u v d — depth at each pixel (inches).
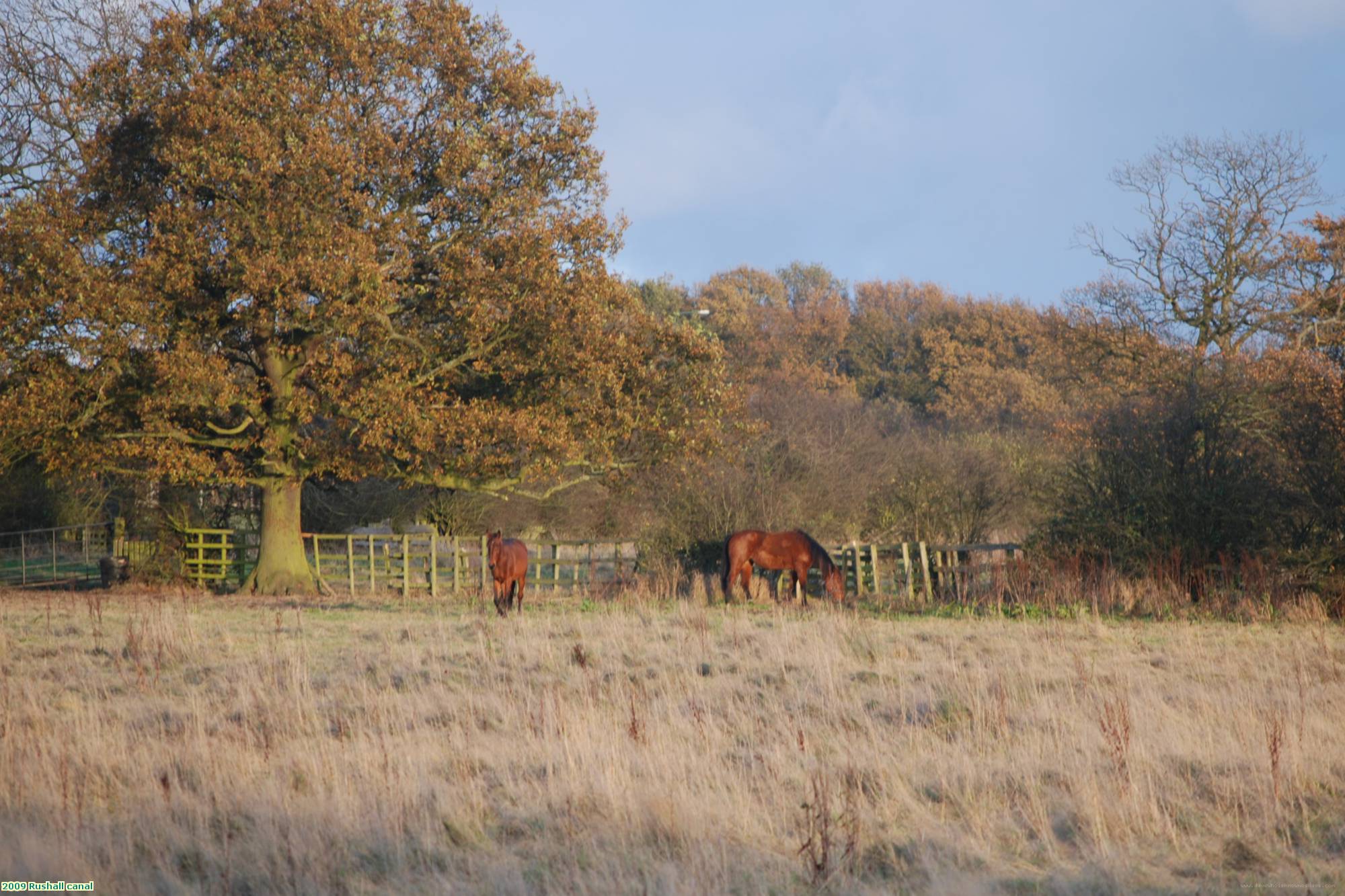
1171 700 400.5
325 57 873.5
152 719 370.9
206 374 825.5
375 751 315.0
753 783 289.6
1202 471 771.4
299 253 820.0
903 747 328.5
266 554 995.3
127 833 248.1
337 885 227.6
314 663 501.7
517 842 253.6
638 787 274.8
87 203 914.7
